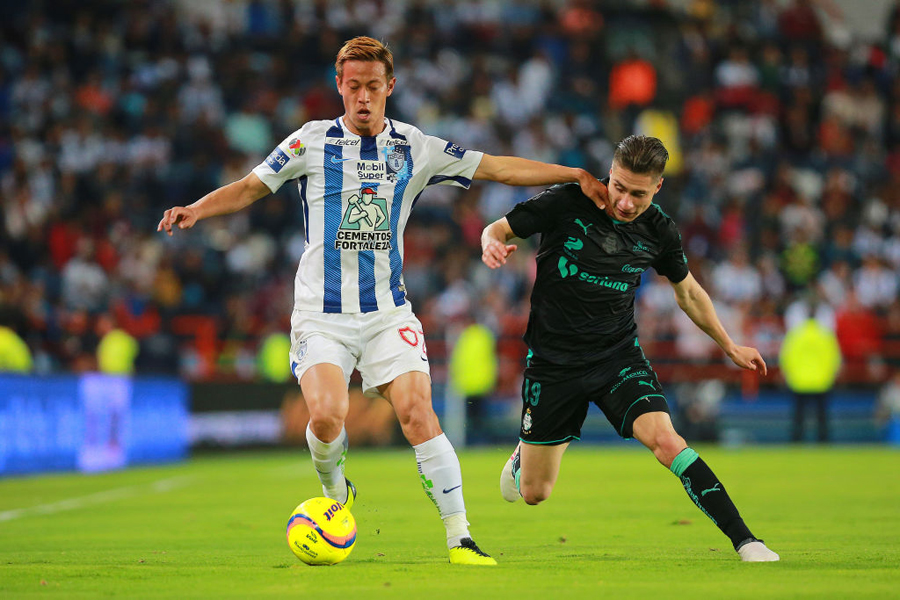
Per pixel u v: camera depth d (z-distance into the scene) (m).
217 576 16.73
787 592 14.45
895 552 19.72
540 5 94.88
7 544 22.97
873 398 70.50
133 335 63.84
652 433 18.81
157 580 16.34
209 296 70.31
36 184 71.31
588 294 19.92
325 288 18.59
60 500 35.47
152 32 84.94
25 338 58.41
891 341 72.31
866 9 101.44
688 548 20.98
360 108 18.23
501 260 18.56
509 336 69.94
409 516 28.92
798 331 67.00
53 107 77.06
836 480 40.66
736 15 97.56
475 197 78.69
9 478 44.06
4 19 83.81
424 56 88.06
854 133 91.00
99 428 51.34
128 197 73.12
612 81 90.25
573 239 19.84
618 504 31.83
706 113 88.69
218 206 18.19
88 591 15.21
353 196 18.52
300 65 87.50
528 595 14.39
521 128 84.12
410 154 18.80
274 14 90.25
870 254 77.25
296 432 64.69
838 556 18.91
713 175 83.44
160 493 38.16
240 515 29.94
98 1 86.56
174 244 71.50
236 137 81.12
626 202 18.50
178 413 59.31
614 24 94.62
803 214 80.81
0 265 61.69
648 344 70.00
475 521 27.16
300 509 18.11
